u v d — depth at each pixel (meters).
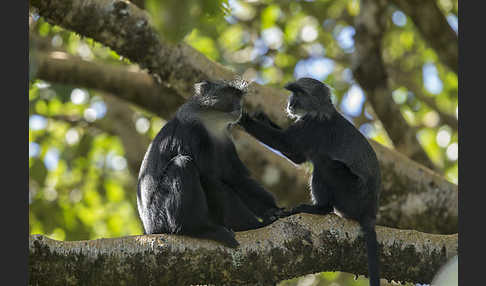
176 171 16.33
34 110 32.50
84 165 36.28
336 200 18.31
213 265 13.65
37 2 19.11
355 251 14.57
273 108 23.02
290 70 36.97
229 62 34.34
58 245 13.10
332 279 32.19
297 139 19.22
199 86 18.92
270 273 13.92
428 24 28.33
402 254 14.64
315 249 14.23
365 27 27.81
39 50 27.16
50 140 36.22
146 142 32.22
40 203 34.81
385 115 27.73
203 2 7.50
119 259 13.26
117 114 32.53
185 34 7.01
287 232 14.21
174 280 13.52
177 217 16.03
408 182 23.20
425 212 23.08
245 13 37.44
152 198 16.75
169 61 20.75
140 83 26.12
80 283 13.06
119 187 36.78
